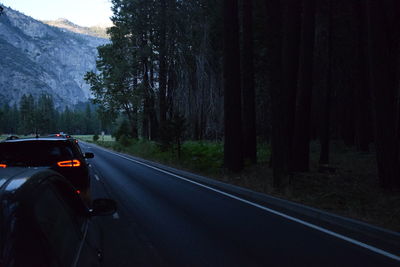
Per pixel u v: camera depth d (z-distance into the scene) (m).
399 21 13.73
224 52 16.09
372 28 10.81
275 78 11.47
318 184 12.06
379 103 10.98
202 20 28.73
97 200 3.48
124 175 16.11
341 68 31.94
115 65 40.38
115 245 5.87
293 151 14.74
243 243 6.00
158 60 36.91
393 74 14.11
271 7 12.02
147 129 46.47
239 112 15.96
